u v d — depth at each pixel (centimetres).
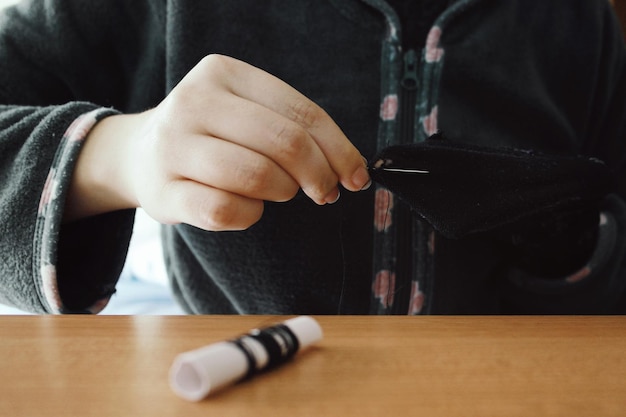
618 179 63
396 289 52
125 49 56
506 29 57
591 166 46
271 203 51
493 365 33
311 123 38
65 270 45
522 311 58
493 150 45
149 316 38
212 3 53
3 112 48
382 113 52
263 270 52
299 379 31
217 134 37
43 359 32
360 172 39
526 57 58
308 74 53
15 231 42
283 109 38
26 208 42
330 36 53
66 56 54
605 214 54
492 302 57
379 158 42
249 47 53
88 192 44
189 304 57
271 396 30
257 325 37
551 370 32
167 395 29
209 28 53
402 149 42
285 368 32
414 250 52
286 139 37
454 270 53
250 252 52
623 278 55
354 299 52
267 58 53
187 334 35
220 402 29
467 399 30
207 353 30
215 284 55
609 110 64
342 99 52
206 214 37
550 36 59
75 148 43
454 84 54
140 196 40
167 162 38
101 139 44
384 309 52
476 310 56
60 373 31
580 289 54
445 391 30
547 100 58
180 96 38
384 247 51
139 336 35
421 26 54
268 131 37
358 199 51
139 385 30
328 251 51
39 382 30
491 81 55
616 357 34
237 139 37
